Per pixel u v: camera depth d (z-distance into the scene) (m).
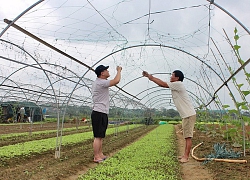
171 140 16.48
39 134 22.14
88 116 32.91
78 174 8.20
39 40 8.14
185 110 9.18
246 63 7.97
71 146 14.30
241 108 10.07
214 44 9.65
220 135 17.14
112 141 17.03
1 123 35.34
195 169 8.35
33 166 8.77
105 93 9.49
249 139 11.70
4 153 10.80
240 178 6.62
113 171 7.60
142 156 9.95
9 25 6.78
